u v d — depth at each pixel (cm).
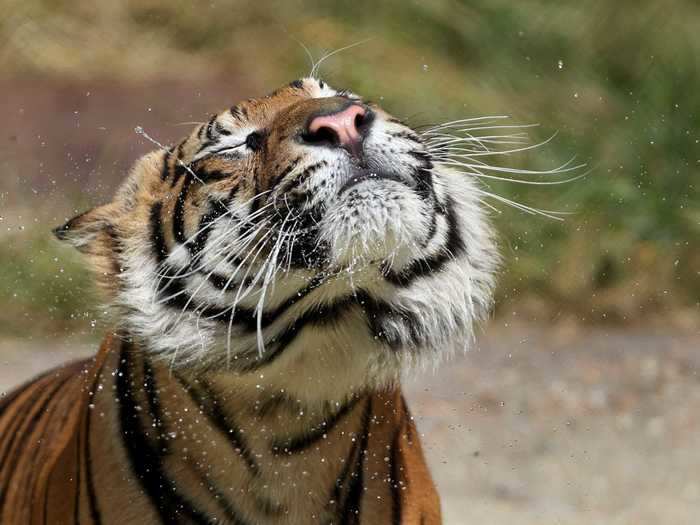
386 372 643
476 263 676
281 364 632
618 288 1572
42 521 653
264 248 624
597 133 1716
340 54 1958
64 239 714
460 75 1916
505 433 1220
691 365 1379
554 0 2019
